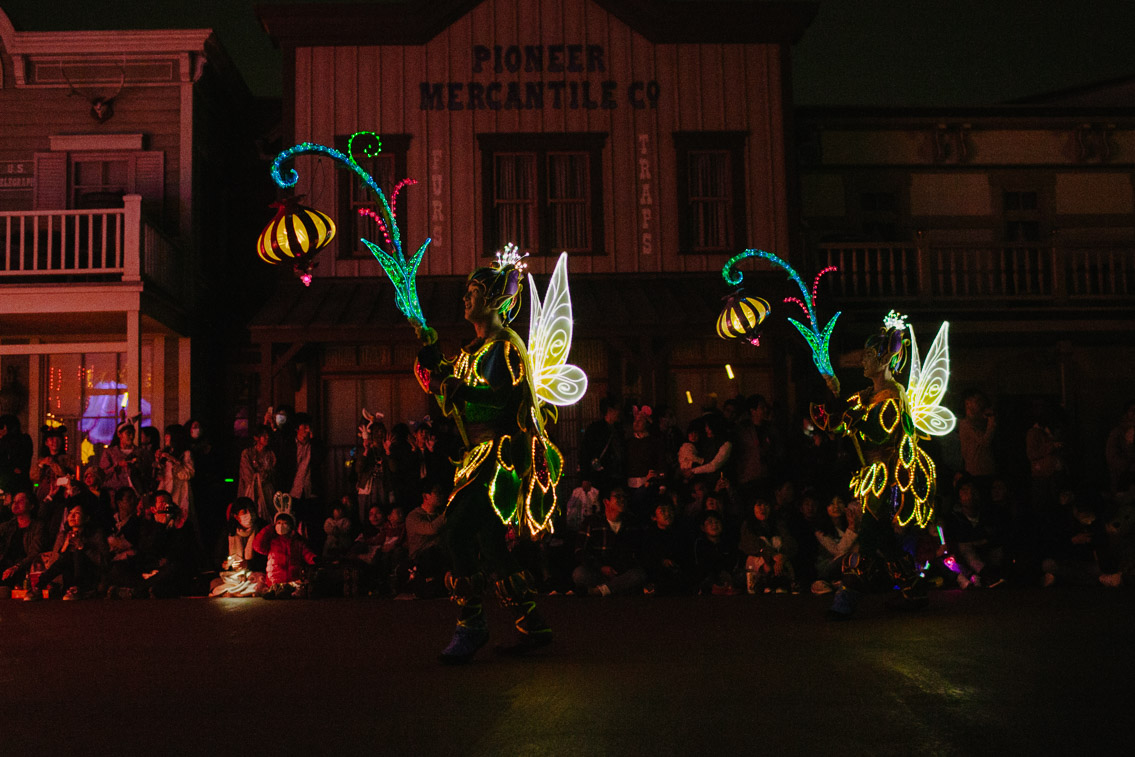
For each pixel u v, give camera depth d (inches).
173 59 606.2
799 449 476.4
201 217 624.7
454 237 593.3
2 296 510.3
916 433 304.8
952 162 677.9
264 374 533.0
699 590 385.7
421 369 221.5
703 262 598.2
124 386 600.7
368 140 595.5
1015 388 641.6
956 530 401.4
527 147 598.5
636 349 559.2
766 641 240.4
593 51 606.2
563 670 203.8
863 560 285.7
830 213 668.1
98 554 402.0
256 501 450.6
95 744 149.3
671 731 149.3
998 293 655.8
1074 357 647.8
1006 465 634.8
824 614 298.4
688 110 605.9
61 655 236.5
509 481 225.5
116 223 516.7
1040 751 136.3
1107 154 685.3
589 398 586.9
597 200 598.5
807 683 184.2
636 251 597.6
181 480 435.5
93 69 606.2
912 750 137.2
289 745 145.9
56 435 502.0
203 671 211.0
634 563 383.9
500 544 224.8
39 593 402.9
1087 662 204.1
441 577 375.6
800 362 589.6
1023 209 682.2
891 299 609.9
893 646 227.8
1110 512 477.1
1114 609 303.3
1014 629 256.1
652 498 428.1
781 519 406.0
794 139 613.0
